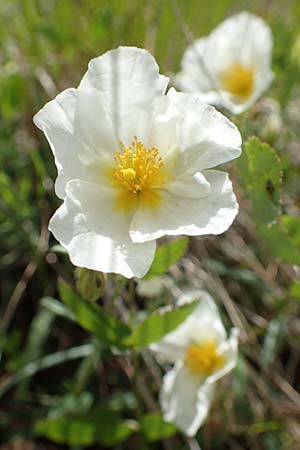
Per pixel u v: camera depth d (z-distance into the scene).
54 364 0.14
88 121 0.10
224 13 0.18
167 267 0.11
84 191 0.10
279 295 0.15
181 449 0.14
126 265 0.09
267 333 0.14
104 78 0.10
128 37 0.17
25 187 0.15
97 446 0.14
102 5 0.17
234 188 0.15
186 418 0.12
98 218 0.10
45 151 0.16
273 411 0.14
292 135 0.17
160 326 0.11
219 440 0.14
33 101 0.16
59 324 0.15
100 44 0.17
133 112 0.10
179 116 0.10
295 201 0.17
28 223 0.15
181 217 0.10
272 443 0.14
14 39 0.18
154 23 0.16
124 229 0.10
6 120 0.16
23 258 0.15
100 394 0.14
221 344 0.12
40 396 0.14
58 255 0.15
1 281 0.15
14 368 0.14
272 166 0.11
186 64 0.16
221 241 0.16
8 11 0.18
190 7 0.18
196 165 0.10
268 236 0.12
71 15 0.18
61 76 0.17
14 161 0.16
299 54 0.17
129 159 0.10
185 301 0.12
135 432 0.14
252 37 0.15
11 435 0.14
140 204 0.10
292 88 0.18
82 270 0.10
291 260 0.12
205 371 0.12
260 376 0.14
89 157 0.10
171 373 0.12
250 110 0.15
